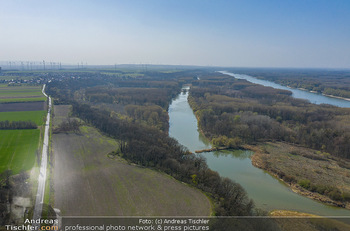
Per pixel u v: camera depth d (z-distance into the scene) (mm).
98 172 117188
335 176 131375
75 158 132500
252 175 133500
